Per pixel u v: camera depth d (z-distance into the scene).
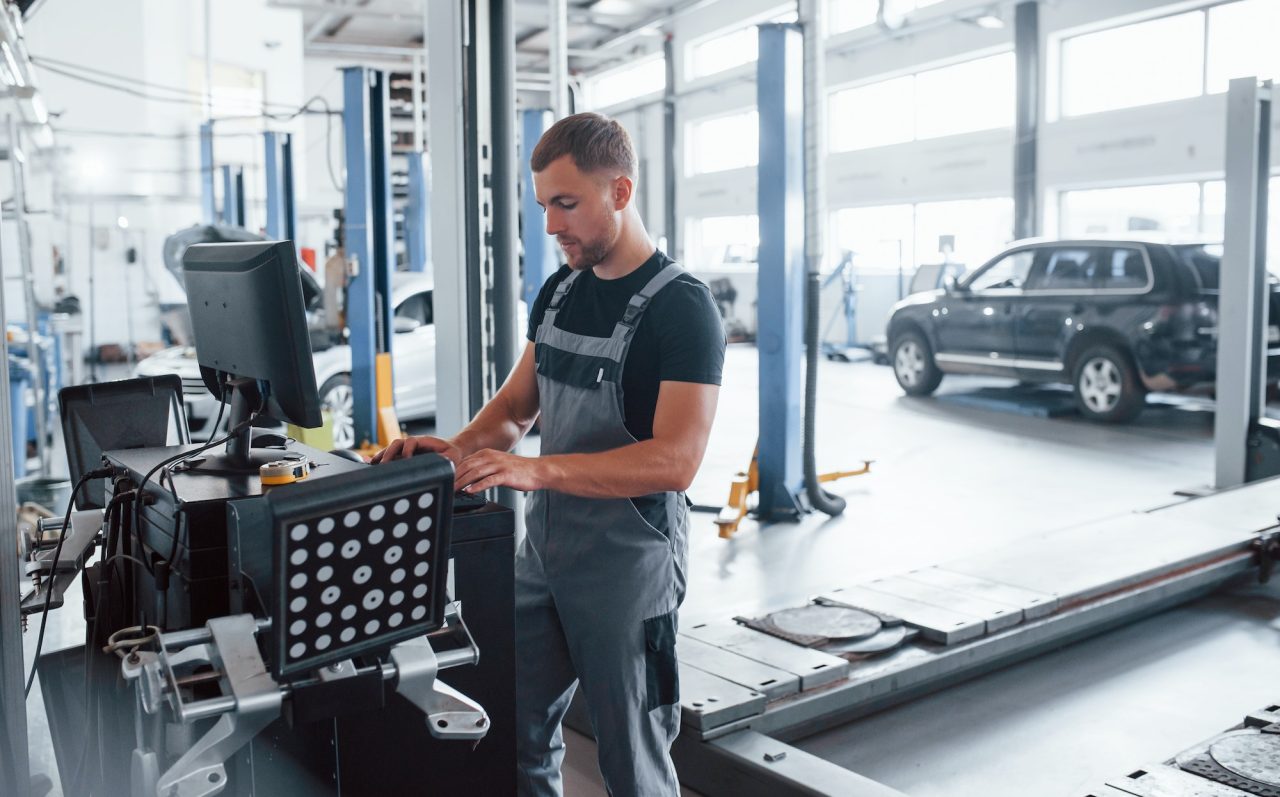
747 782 2.27
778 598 3.87
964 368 8.85
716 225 17.36
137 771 1.20
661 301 1.62
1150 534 4.02
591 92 20.45
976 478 5.98
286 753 1.32
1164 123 10.63
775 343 5.03
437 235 3.83
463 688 1.47
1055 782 2.46
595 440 1.68
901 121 13.91
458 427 3.84
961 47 12.77
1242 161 5.14
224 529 1.34
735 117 16.64
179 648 1.18
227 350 1.55
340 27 18.00
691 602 3.83
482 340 3.84
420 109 18.36
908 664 2.81
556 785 1.86
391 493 1.04
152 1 12.81
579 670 1.71
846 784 2.15
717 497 5.64
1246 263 5.19
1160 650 3.32
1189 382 7.32
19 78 5.56
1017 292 8.37
